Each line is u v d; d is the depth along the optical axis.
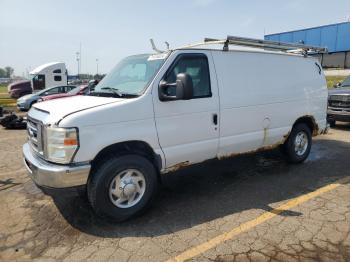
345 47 38.66
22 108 16.77
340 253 3.22
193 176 5.59
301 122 6.21
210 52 4.65
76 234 3.67
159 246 3.41
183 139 4.33
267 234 3.61
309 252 3.25
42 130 3.71
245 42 4.94
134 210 3.97
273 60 5.50
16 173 5.84
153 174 4.13
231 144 4.91
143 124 3.94
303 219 3.94
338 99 9.93
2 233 3.71
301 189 4.95
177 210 4.26
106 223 3.92
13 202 4.54
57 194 3.63
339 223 3.82
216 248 3.35
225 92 4.73
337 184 5.13
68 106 3.86
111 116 3.70
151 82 4.04
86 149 3.57
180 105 4.24
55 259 3.21
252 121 5.14
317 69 6.34
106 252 3.31
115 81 4.62
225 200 4.56
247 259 3.15
